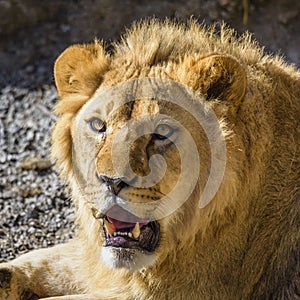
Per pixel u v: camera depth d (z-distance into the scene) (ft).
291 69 34.96
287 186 32.48
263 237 32.53
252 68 32.86
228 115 30.42
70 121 32.07
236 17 62.90
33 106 57.82
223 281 32.17
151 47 31.45
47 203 46.68
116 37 62.85
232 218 31.35
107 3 64.49
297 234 32.27
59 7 65.51
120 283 33.40
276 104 32.58
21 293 35.94
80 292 36.09
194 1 63.41
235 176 30.48
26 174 49.96
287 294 32.14
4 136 54.44
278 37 62.44
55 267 36.40
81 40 63.52
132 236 30.07
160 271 31.78
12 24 64.75
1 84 60.90
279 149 32.32
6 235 43.37
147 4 63.98
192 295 32.01
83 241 35.29
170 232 30.60
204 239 31.24
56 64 32.94
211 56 30.30
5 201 47.03
